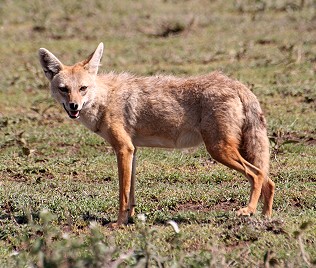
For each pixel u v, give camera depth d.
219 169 22.73
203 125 18.53
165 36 44.75
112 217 18.98
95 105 19.17
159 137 19.34
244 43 41.09
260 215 17.97
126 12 50.47
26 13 50.38
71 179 22.58
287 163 23.05
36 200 20.00
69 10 50.84
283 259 15.01
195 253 15.19
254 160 18.30
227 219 17.88
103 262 13.89
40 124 29.11
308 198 19.62
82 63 19.67
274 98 30.84
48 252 15.26
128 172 18.72
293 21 45.75
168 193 20.45
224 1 52.19
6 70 38.09
